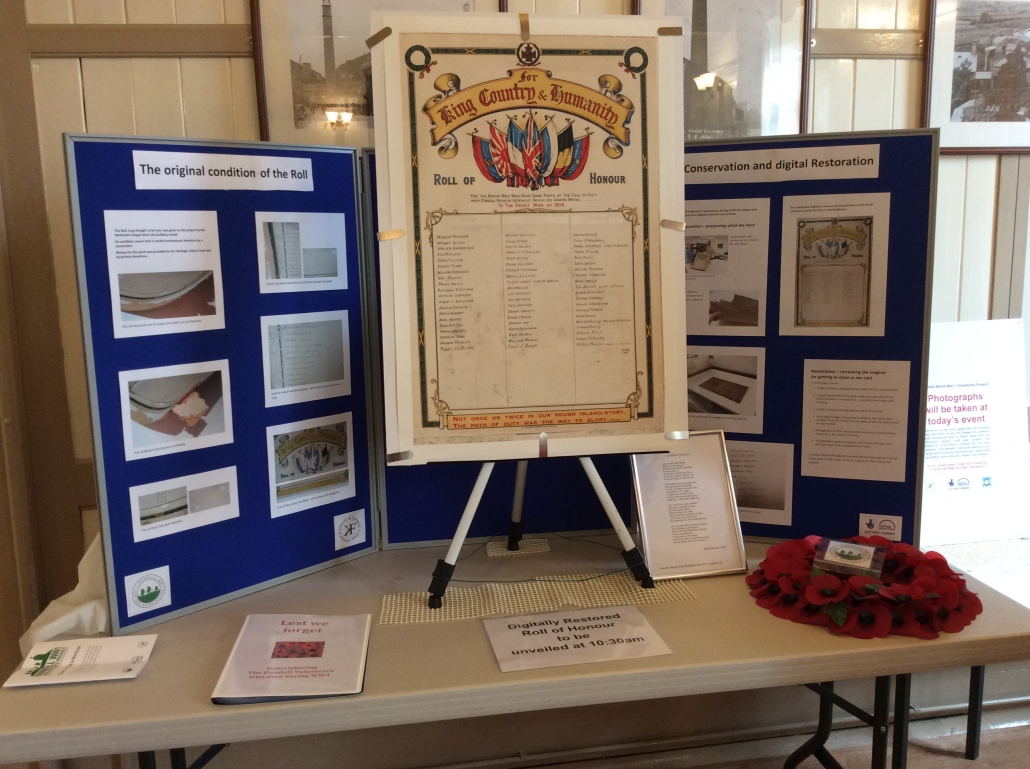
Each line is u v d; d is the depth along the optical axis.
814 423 1.68
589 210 1.45
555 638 1.31
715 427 1.73
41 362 1.74
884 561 1.44
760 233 1.65
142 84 1.70
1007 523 2.10
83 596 1.45
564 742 1.98
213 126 1.74
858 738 2.05
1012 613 1.39
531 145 1.43
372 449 1.72
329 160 1.55
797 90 1.92
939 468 2.07
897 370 1.61
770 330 1.67
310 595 1.51
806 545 1.53
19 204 1.68
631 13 1.84
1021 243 2.10
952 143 2.02
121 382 1.31
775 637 1.31
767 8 1.88
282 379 1.53
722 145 1.65
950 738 2.07
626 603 1.45
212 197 1.40
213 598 1.47
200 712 1.12
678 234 1.46
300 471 1.58
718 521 1.59
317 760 1.89
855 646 1.28
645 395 1.47
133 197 1.31
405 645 1.31
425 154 1.40
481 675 1.21
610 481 1.84
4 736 1.07
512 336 1.43
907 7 1.96
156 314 1.35
